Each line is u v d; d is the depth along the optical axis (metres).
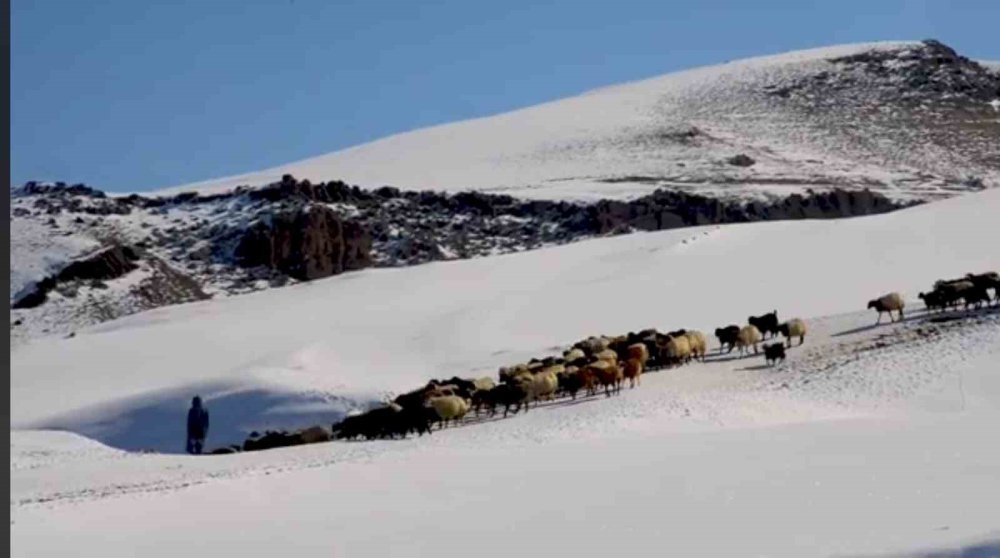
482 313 57.56
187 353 59.44
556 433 28.41
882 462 19.22
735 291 56.56
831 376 34.47
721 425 28.52
